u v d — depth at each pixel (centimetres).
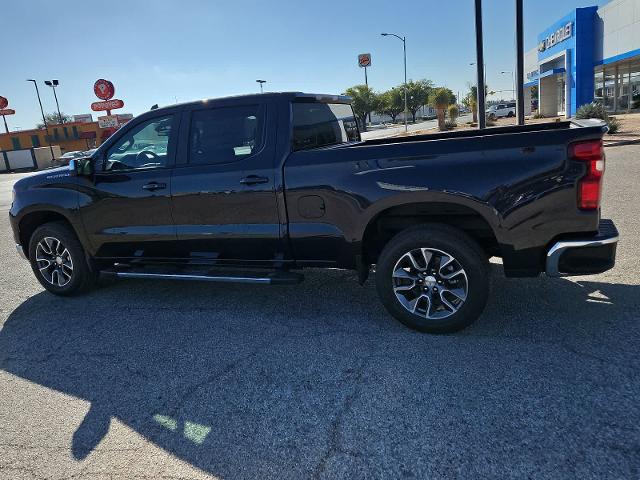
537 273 365
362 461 259
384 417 293
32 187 538
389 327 415
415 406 301
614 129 1819
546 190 345
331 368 354
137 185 482
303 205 417
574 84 3092
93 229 513
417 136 509
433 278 384
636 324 380
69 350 418
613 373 317
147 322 466
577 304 425
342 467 255
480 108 1016
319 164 407
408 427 282
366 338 397
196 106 464
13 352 423
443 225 382
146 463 269
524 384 314
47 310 520
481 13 978
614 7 2719
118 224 500
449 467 249
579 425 271
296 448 273
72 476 262
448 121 4312
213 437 287
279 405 314
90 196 506
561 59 3559
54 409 329
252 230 440
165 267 513
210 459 269
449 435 272
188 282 579
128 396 338
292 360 371
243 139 445
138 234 491
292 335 414
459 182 362
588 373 320
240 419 303
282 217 427
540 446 258
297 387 333
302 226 421
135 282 593
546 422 276
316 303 482
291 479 250
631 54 2608
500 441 264
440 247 374
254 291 529
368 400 311
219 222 453
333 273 569
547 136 343
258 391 332
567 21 3142
